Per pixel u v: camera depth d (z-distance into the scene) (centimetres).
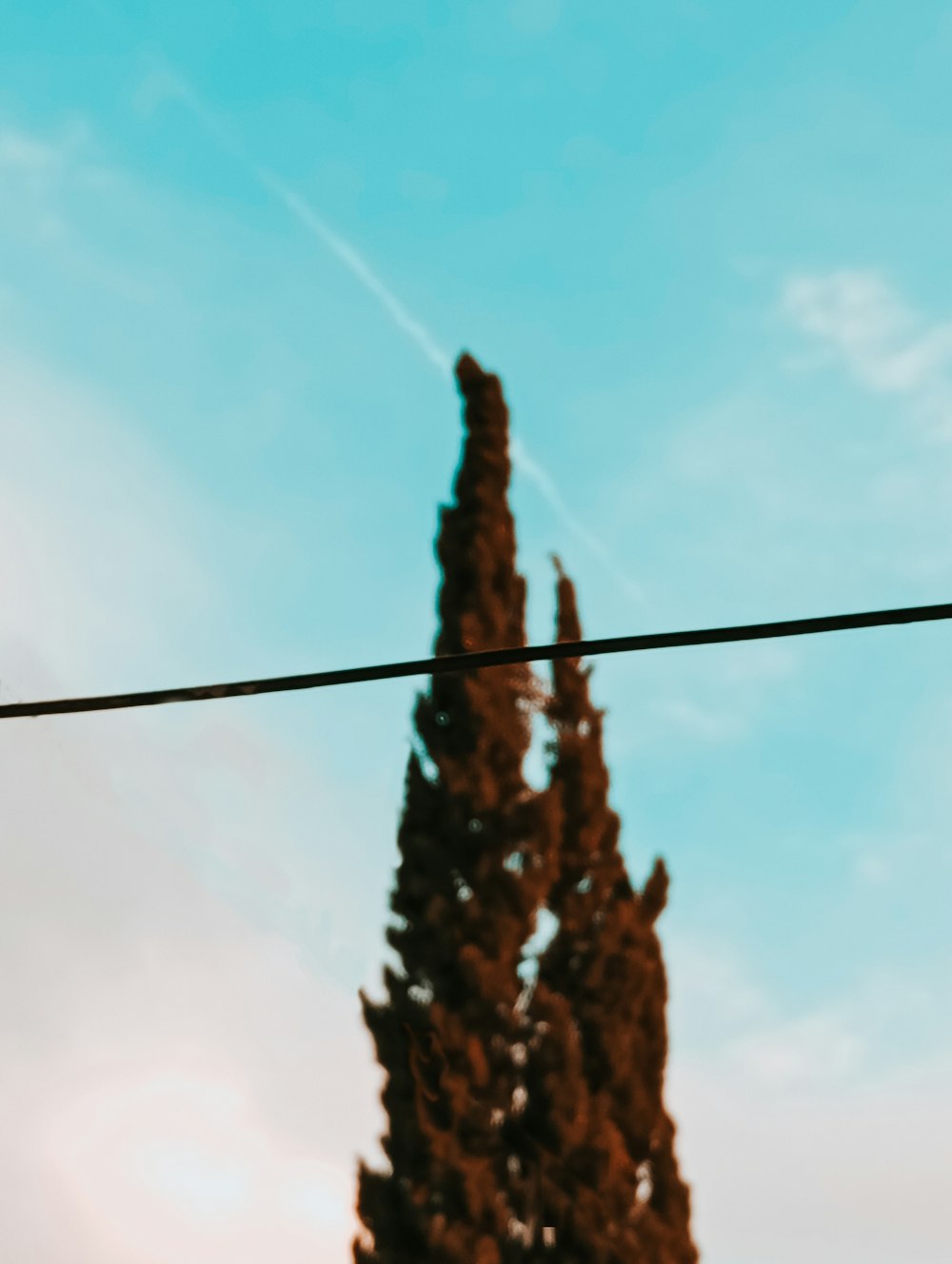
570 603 1831
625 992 1634
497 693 1694
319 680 529
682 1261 1549
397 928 1608
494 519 1789
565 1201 1488
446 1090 1501
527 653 518
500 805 1647
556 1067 1534
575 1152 1512
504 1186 1501
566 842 1698
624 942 1666
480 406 1845
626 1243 1480
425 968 1577
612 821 1725
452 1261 1424
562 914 1666
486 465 1817
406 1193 1466
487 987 1554
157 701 537
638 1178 1579
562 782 1722
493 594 1753
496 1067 1539
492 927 1587
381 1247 1449
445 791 1650
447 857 1630
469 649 1705
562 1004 1557
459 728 1680
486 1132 1507
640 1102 1602
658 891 1709
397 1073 1527
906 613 500
